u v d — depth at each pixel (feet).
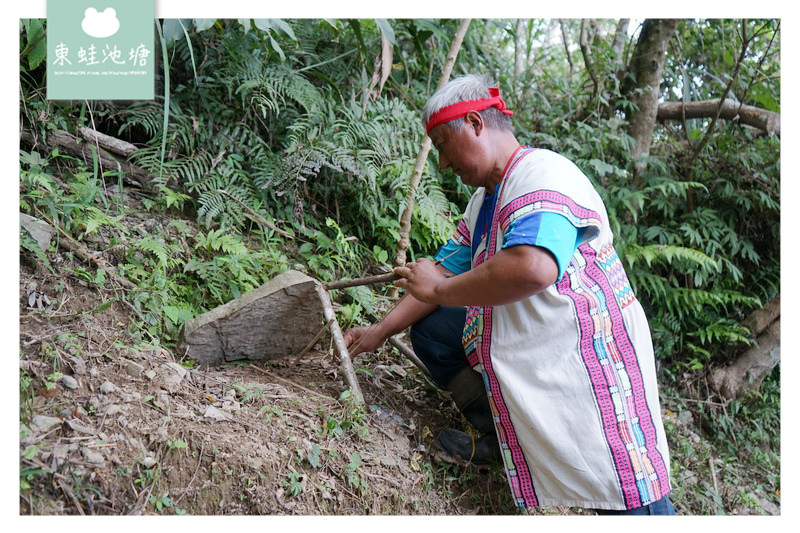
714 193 11.03
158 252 6.81
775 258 10.87
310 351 7.24
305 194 8.91
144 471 4.76
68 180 7.42
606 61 11.18
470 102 5.50
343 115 9.38
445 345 6.41
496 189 5.62
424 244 9.33
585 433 5.27
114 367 5.57
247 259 7.47
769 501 8.55
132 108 8.27
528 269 4.81
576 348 5.33
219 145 8.62
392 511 5.58
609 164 10.30
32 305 5.86
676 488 7.94
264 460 5.20
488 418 6.32
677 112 11.33
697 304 10.00
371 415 6.34
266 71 8.83
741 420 9.80
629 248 9.88
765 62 11.44
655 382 5.70
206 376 6.13
